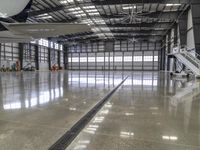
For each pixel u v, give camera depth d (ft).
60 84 19.57
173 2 37.93
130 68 91.35
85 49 97.86
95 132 5.15
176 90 14.75
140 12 48.98
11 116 6.75
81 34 82.17
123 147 4.19
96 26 63.36
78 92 13.46
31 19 55.67
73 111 7.60
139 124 5.87
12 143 4.37
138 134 5.00
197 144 4.39
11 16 13.19
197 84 19.76
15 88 15.65
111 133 5.07
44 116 6.77
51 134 4.95
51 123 5.93
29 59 71.92
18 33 13.94
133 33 75.41
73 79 27.30
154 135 4.93
